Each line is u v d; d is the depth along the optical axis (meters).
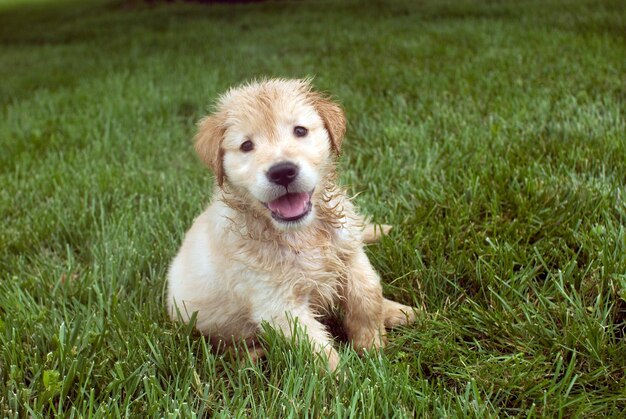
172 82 1.92
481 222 0.96
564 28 2.08
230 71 2.00
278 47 2.37
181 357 0.77
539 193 0.98
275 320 0.78
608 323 0.78
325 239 0.80
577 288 0.83
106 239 1.03
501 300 0.79
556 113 1.27
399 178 1.12
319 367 0.73
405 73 1.71
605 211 0.91
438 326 0.80
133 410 0.72
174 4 4.75
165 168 1.30
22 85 2.21
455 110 1.38
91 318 0.84
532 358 0.75
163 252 0.99
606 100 1.29
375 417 0.67
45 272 0.97
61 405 0.71
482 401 0.71
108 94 1.85
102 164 1.31
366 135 1.32
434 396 0.70
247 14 3.61
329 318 0.86
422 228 0.94
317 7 3.57
